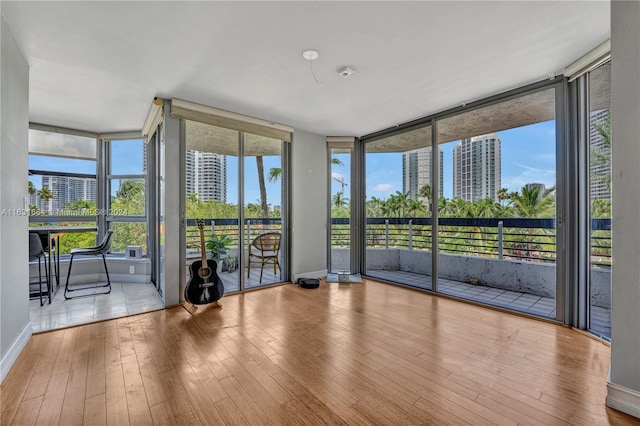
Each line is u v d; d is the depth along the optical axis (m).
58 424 1.47
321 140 4.96
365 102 3.49
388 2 1.80
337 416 1.54
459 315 3.09
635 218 1.59
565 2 1.81
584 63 2.45
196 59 2.48
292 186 4.57
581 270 2.70
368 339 2.49
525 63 2.58
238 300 3.64
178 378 1.88
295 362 2.09
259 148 4.31
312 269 4.84
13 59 2.14
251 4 1.81
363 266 5.08
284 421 1.50
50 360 2.11
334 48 2.33
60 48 2.29
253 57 2.45
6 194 2.02
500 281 4.11
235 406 1.61
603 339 2.47
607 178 2.56
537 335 2.57
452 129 4.14
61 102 3.42
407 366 2.04
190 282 3.28
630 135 1.61
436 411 1.58
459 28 2.07
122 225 4.72
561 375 1.93
